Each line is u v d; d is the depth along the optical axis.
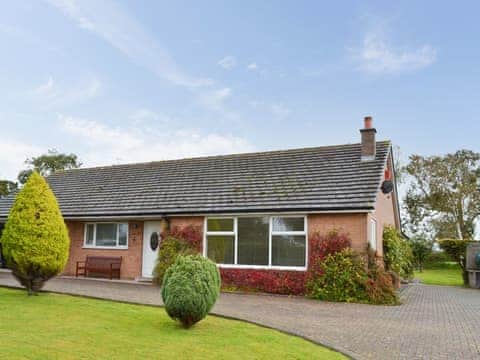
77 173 27.27
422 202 47.78
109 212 20.69
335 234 15.77
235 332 8.56
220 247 17.94
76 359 6.33
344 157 19.59
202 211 18.25
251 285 16.75
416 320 11.16
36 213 12.48
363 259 15.10
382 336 8.98
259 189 18.78
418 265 40.12
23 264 12.27
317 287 15.25
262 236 17.20
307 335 8.80
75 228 22.11
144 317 9.79
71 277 20.70
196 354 6.86
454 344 8.42
